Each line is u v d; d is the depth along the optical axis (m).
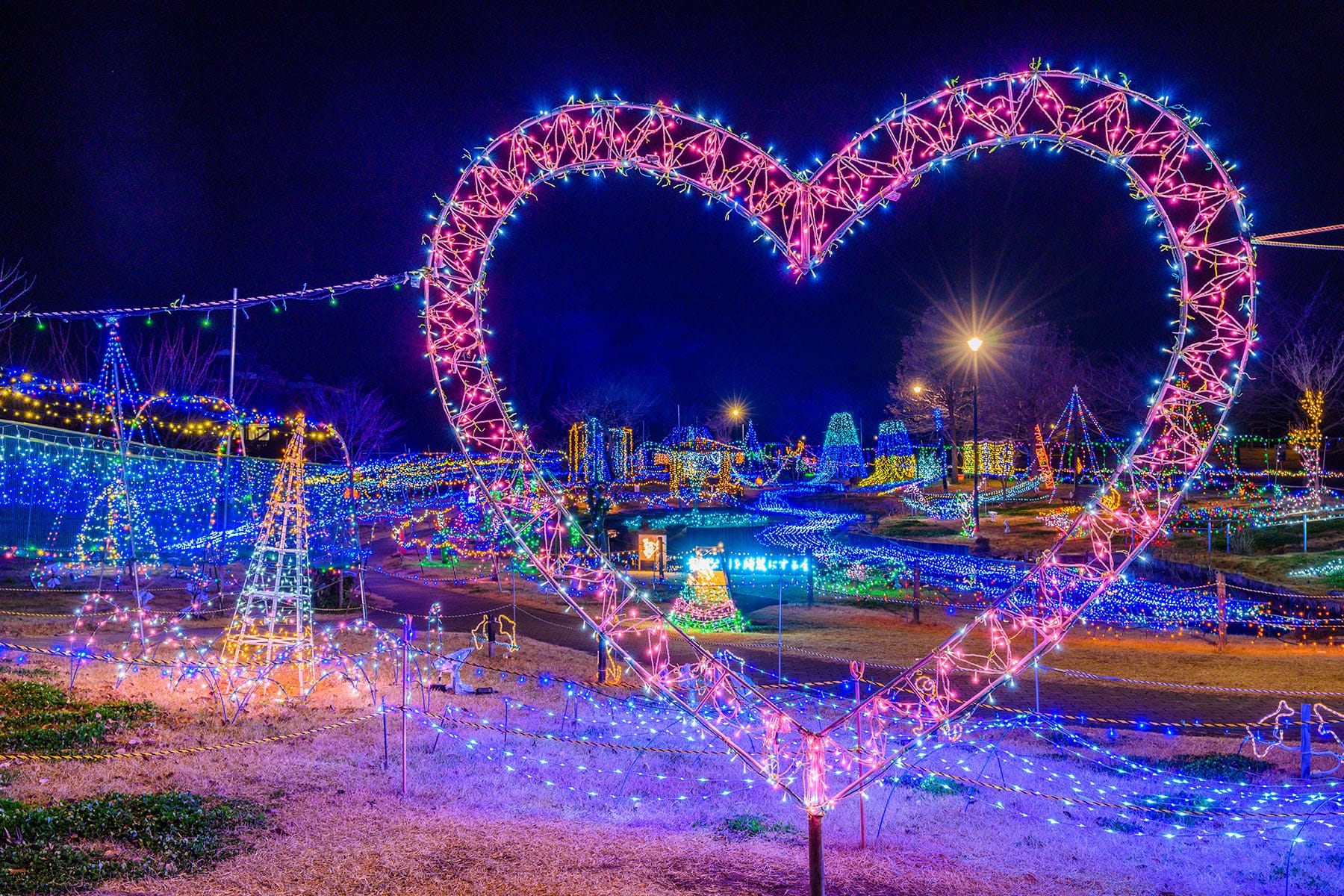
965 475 57.09
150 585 24.09
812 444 72.12
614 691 14.14
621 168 6.14
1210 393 5.69
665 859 6.89
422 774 9.05
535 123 6.04
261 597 13.42
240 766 8.77
